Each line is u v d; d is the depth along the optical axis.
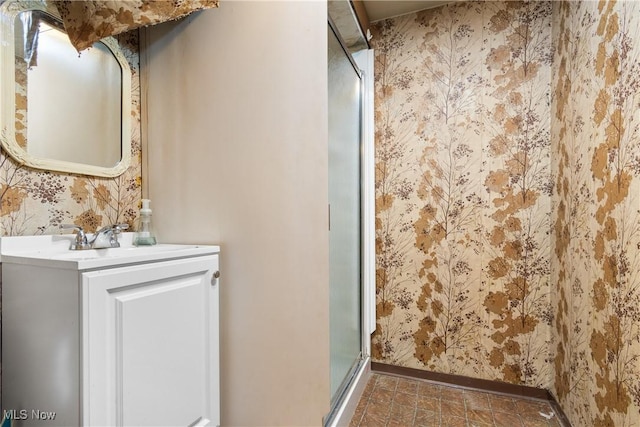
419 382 1.84
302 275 1.04
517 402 1.63
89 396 0.63
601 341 1.10
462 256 1.79
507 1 1.72
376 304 1.96
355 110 1.86
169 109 1.16
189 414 0.88
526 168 1.67
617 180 1.00
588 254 1.20
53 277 0.67
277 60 1.04
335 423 1.32
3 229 0.81
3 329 0.78
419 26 1.88
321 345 1.06
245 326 1.06
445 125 1.83
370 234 1.93
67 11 0.93
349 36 1.83
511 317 1.70
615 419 1.00
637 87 0.89
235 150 1.08
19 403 0.74
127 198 1.15
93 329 0.64
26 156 0.85
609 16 1.04
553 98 1.59
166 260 0.82
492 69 1.74
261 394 1.05
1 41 0.81
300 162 1.04
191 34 1.13
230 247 1.08
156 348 0.78
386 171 1.95
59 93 0.95
